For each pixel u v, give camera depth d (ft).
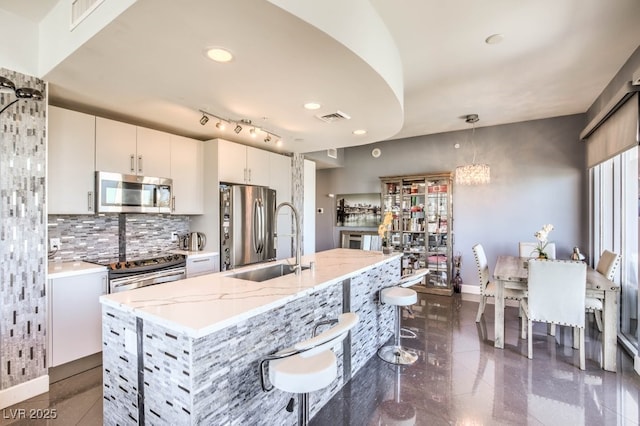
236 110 10.07
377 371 9.36
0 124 7.30
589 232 15.19
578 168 16.08
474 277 18.52
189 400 4.66
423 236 19.35
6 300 7.45
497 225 17.97
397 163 21.20
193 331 4.46
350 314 6.30
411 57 9.95
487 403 7.72
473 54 9.82
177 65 7.00
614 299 9.29
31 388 7.82
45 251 8.04
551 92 13.09
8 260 7.47
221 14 5.12
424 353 10.53
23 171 7.66
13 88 6.30
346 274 8.42
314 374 5.11
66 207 9.29
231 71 7.29
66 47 6.77
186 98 9.06
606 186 13.66
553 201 16.63
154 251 12.92
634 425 6.88
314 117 10.72
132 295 6.17
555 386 8.46
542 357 10.18
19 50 7.56
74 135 9.49
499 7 7.59
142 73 7.44
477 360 9.99
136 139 11.09
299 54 6.49
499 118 16.70
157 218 13.08
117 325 5.81
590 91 12.96
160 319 4.89
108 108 10.05
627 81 10.22
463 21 8.09
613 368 9.24
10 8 7.29
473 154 18.61
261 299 5.93
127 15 5.16
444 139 19.52
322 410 7.46
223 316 4.99
